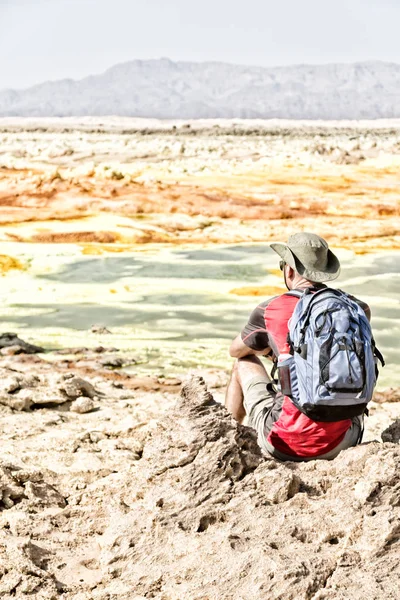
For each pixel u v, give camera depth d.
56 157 32.53
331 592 3.22
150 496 3.90
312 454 4.23
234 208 17.88
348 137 58.28
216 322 10.43
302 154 30.20
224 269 13.41
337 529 3.67
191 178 21.62
